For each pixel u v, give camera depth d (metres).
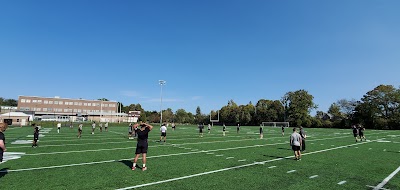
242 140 26.23
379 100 69.62
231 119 108.94
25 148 17.20
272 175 9.59
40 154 14.35
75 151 15.80
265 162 12.50
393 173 10.27
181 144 21.14
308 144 22.64
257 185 8.12
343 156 14.97
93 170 10.04
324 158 14.10
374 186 8.26
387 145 22.06
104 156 13.77
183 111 129.25
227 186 7.96
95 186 7.72
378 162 12.91
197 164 11.70
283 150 17.59
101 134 33.72
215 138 28.66
